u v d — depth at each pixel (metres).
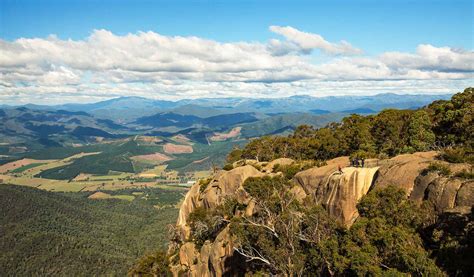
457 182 27.58
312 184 42.06
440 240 24.88
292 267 31.66
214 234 57.97
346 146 68.62
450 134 49.66
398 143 57.44
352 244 27.70
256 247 38.09
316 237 32.19
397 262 24.52
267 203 39.50
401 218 28.06
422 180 30.19
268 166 65.06
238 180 61.06
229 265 47.38
